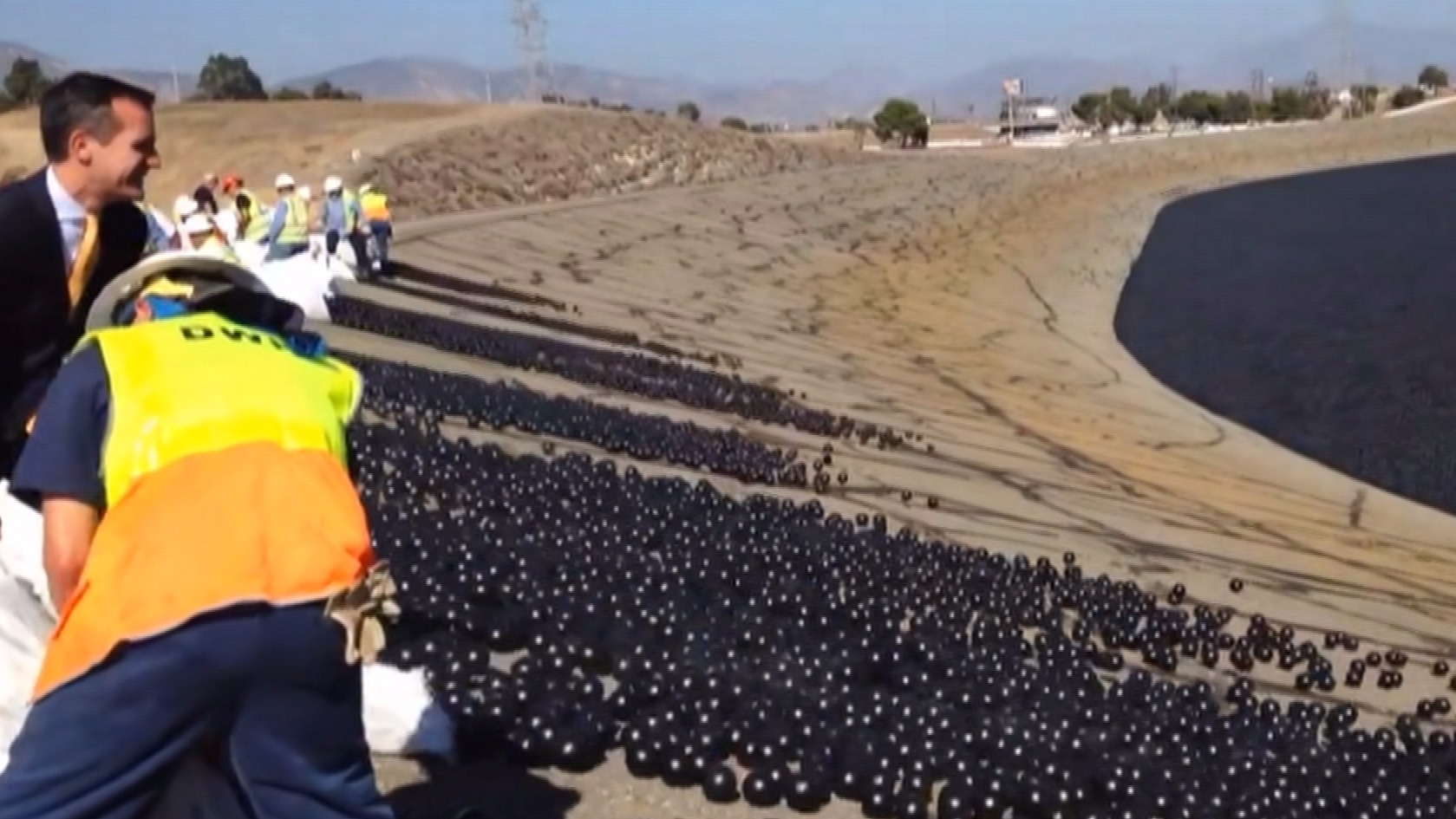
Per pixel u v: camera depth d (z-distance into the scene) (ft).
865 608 21.77
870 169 172.45
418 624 17.66
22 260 10.48
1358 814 16.87
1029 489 40.88
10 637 11.71
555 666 16.47
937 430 50.65
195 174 124.26
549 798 14.35
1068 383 70.33
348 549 9.11
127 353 9.30
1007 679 19.61
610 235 101.60
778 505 29.35
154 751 8.89
